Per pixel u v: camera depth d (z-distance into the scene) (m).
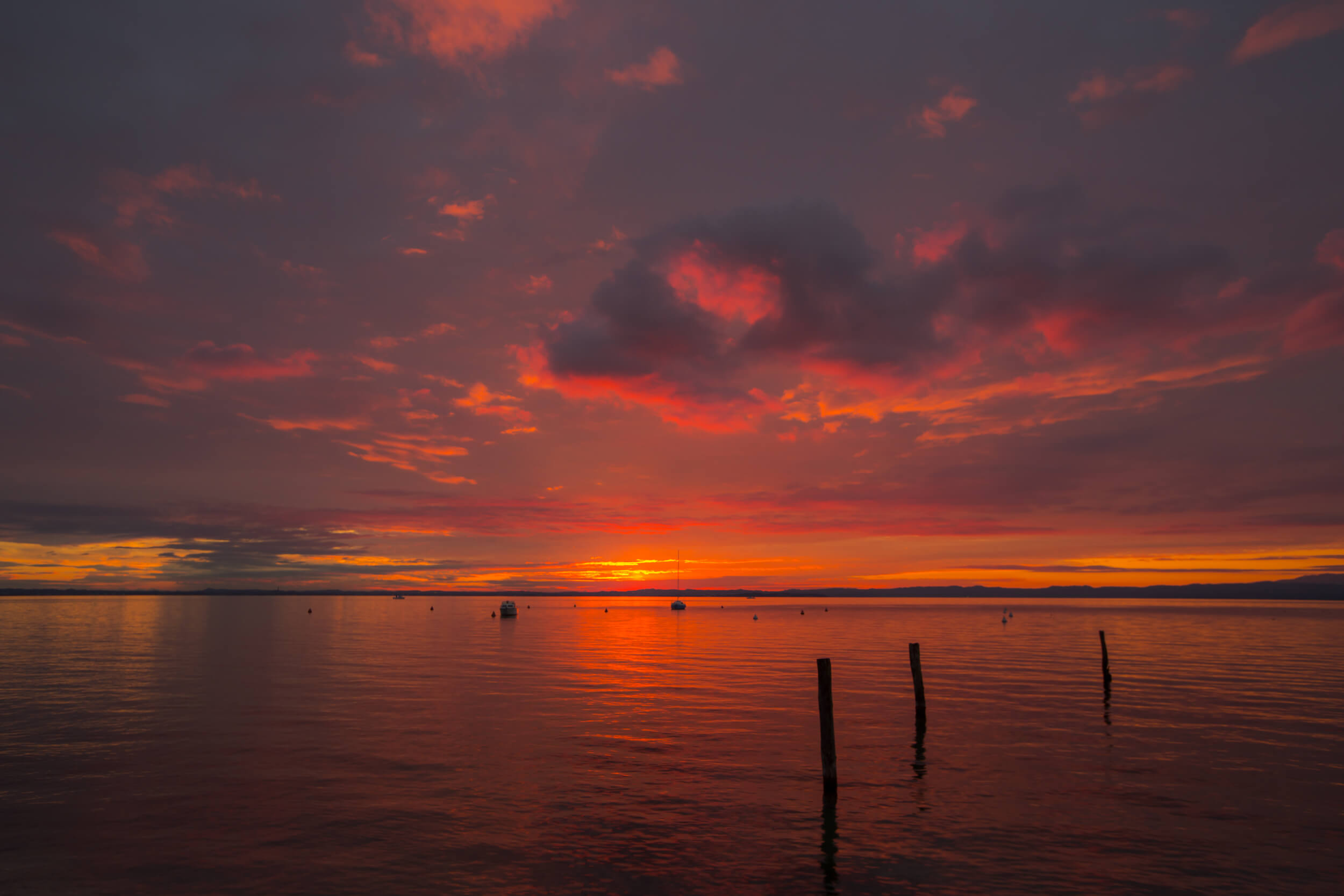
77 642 57.44
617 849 13.06
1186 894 11.36
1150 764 18.77
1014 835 13.81
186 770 17.70
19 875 11.76
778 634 75.44
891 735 22.12
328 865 12.23
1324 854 12.92
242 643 57.38
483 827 14.05
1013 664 42.47
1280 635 70.69
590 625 98.56
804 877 11.93
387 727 22.77
